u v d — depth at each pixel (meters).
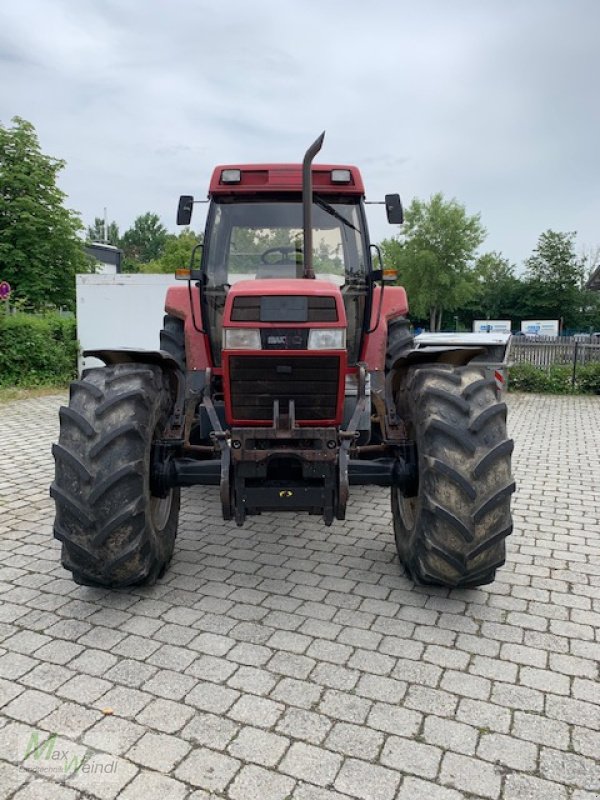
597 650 3.16
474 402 3.34
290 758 2.40
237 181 4.82
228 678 2.88
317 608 3.55
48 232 19.05
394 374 4.02
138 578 3.47
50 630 3.29
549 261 47.88
